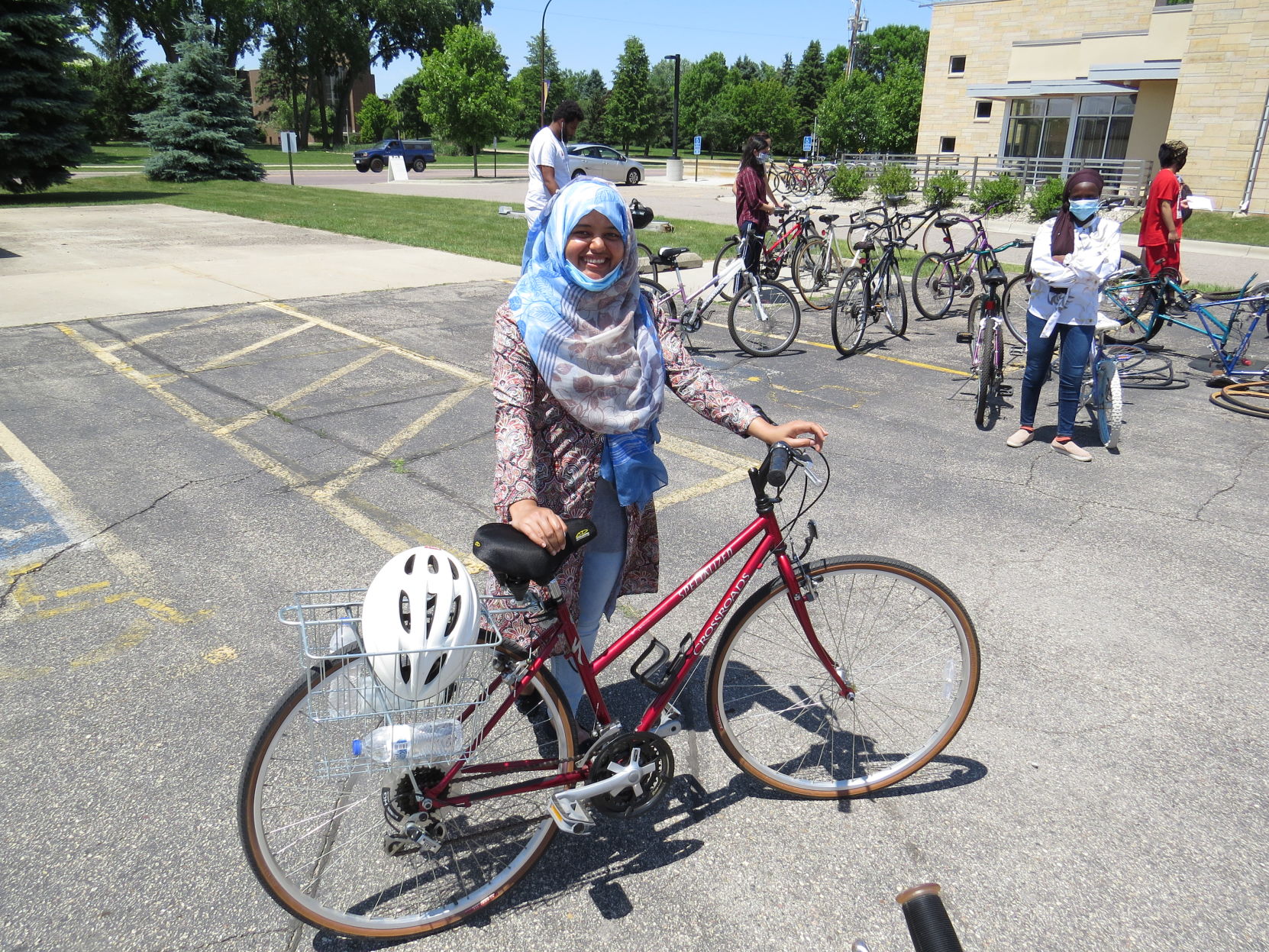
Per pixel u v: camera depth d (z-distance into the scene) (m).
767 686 3.10
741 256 8.37
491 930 2.25
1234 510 4.84
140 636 3.46
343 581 3.90
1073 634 3.63
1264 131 19.75
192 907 2.28
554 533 1.99
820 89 77.06
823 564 2.53
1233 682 3.33
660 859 2.49
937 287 9.90
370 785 2.26
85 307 8.95
